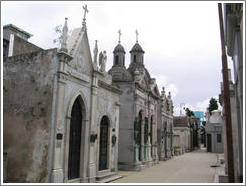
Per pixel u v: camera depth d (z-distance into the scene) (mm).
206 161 34594
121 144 25469
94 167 17328
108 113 19984
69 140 15562
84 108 16906
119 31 29359
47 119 14039
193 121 68250
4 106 15297
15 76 15438
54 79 14391
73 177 15781
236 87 13945
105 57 20078
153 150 31078
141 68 30078
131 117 25625
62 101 14469
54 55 14641
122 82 26484
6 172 14258
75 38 16672
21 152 14305
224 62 11203
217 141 54750
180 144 54625
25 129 14492
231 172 10625
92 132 17250
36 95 14641
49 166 13531
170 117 41188
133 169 24484
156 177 20406
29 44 19281
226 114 10891
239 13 9742
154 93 32750
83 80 16688
